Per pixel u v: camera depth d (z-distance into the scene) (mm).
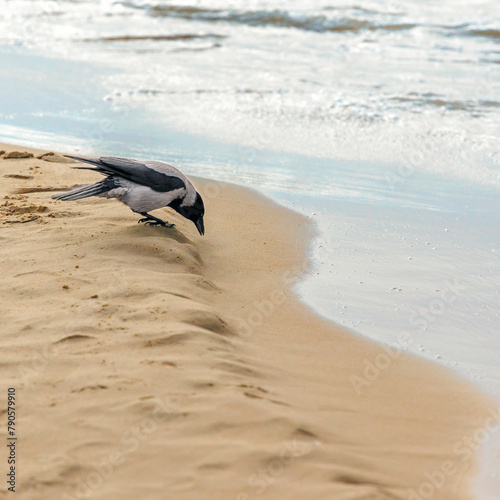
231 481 7070
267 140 25297
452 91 31703
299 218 17953
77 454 7414
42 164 19625
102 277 12000
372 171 22531
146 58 37594
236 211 18234
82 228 14477
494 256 15883
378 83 33094
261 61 37469
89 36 43188
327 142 25234
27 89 31031
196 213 15039
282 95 30984
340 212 18625
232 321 11516
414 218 18359
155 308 10789
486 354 11359
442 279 14500
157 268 12797
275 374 9695
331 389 9594
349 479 7289
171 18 49312
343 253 15695
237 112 28500
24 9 51594
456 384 10211
